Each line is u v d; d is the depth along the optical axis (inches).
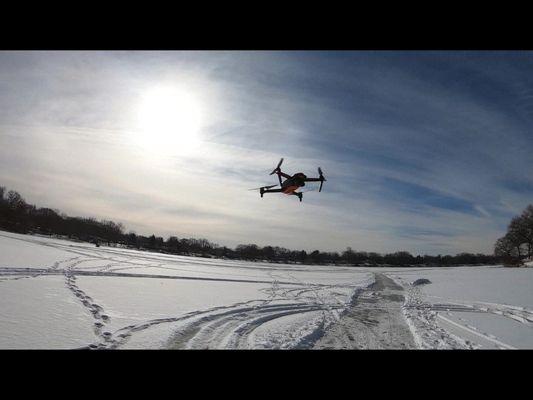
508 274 2329.0
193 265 2290.8
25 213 3951.8
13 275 919.0
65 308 603.2
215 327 594.9
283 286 1428.4
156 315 633.6
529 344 586.9
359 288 1489.9
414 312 913.5
